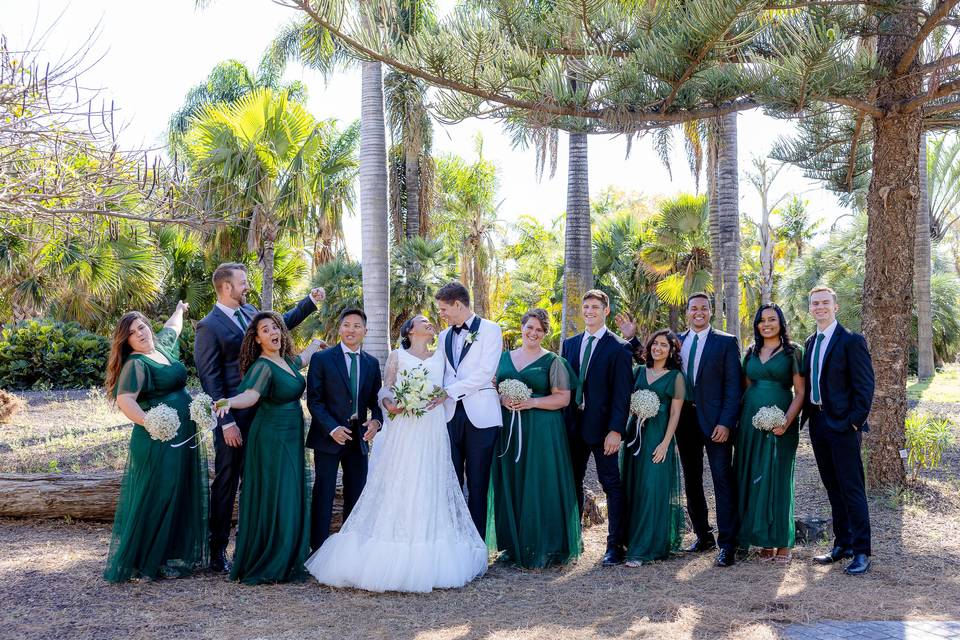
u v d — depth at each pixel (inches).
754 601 153.4
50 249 314.0
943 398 518.3
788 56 203.8
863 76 206.5
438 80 208.2
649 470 187.0
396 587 159.5
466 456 188.1
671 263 742.5
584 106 216.4
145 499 163.9
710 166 507.8
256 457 168.7
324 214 678.5
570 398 194.2
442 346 189.2
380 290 428.1
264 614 145.6
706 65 204.2
